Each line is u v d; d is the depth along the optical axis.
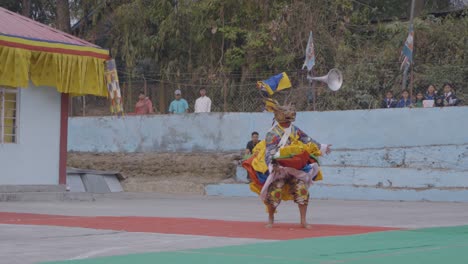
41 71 18.88
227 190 23.02
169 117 25.47
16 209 15.69
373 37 28.41
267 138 10.77
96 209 15.98
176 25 29.19
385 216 14.29
